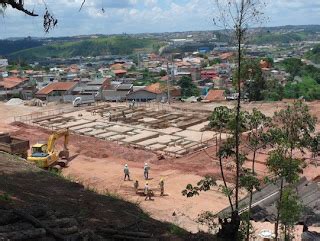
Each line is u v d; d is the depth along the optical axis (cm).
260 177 2745
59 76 13012
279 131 1631
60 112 5653
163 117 5141
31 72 14512
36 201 1376
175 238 1291
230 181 2936
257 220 2122
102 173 3294
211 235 1406
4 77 11712
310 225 2084
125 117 5128
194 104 5919
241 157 1593
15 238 930
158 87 8669
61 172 3062
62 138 4294
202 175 3147
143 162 3591
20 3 1284
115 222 1344
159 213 2250
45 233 991
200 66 15612
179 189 2900
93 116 5334
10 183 1577
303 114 1614
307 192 2453
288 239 1744
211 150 3750
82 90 8894
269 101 5181
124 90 8681
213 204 2597
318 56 17912
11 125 4922
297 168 1611
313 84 10600
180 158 3619
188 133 4416
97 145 4044
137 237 1212
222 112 1530
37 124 4944
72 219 1139
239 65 1448
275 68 12962
